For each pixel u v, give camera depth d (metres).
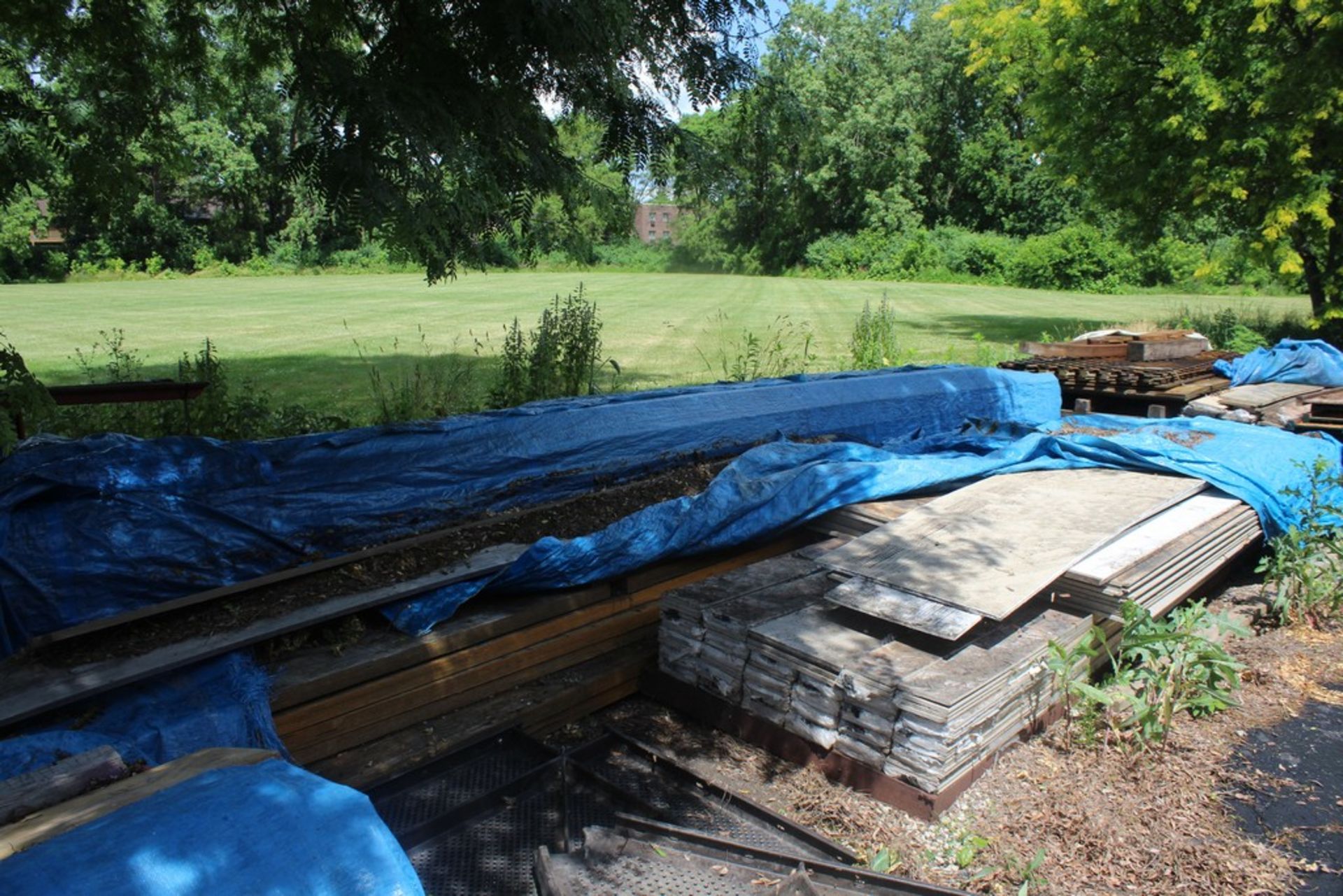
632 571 4.87
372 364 14.53
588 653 4.70
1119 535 5.13
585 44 6.02
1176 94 15.66
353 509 4.69
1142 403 9.91
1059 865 3.36
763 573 4.83
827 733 3.92
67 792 2.42
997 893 3.22
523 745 4.08
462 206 5.89
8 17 6.55
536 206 7.94
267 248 51.09
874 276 49.91
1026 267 43.47
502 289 37.62
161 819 2.01
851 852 3.35
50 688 3.28
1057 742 4.16
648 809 3.65
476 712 4.17
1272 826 3.61
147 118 7.62
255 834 2.02
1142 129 16.67
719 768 4.02
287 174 5.68
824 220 56.06
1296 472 6.63
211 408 7.52
